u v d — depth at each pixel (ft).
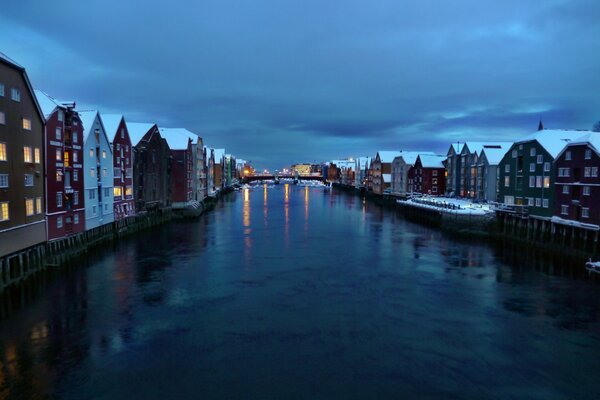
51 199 129.18
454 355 73.92
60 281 116.67
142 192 216.13
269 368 69.10
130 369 68.49
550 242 164.86
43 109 128.88
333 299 103.04
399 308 96.94
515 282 118.32
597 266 126.41
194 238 188.75
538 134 186.29
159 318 89.92
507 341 79.66
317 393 62.13
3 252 104.78
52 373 67.15
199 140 344.28
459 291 109.81
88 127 154.81
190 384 64.39
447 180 338.75
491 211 207.51
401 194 392.88
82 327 84.84
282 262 141.49
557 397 61.62
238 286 113.29
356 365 70.18
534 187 183.11
